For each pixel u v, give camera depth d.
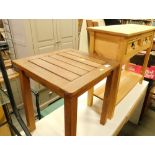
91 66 0.85
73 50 1.11
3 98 0.90
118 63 0.92
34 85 1.86
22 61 0.87
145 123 2.00
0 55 0.74
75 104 0.67
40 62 0.87
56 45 2.01
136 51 1.18
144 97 1.75
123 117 1.22
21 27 1.66
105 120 1.11
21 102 1.94
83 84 0.66
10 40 1.89
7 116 1.03
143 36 1.21
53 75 0.73
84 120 1.17
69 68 0.81
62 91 0.63
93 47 1.13
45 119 1.16
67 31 2.10
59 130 1.05
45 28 1.80
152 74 1.74
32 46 1.74
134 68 1.77
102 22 2.07
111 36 1.00
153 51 1.98
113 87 1.04
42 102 2.09
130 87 1.39
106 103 1.03
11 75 1.15
